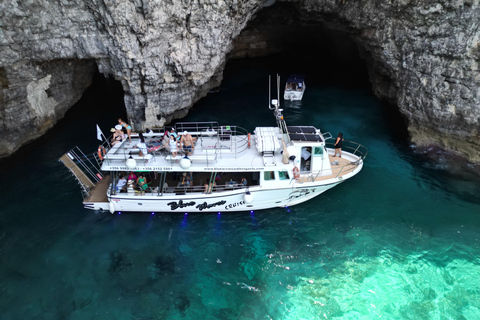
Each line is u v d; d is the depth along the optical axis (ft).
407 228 53.98
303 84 103.91
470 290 43.83
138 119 81.46
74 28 68.03
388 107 94.94
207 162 52.11
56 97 84.58
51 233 53.01
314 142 54.24
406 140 77.97
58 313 41.70
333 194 61.52
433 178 65.16
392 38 78.79
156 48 70.90
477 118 67.15
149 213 57.11
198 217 56.34
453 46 66.95
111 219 55.93
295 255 49.52
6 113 70.69
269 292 44.27
